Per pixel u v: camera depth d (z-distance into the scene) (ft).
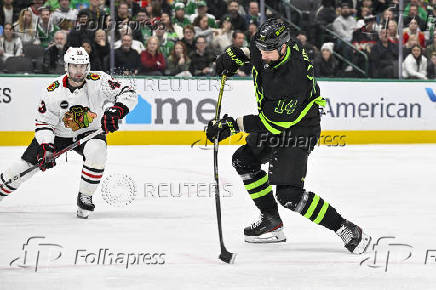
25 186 46.65
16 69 74.23
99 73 35.27
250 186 29.01
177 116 75.97
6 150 68.18
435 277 23.30
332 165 59.62
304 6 81.66
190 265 24.95
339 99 79.25
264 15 79.87
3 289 21.34
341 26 82.23
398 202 40.91
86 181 34.76
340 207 39.01
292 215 36.27
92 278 22.86
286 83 26.13
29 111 72.74
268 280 22.72
